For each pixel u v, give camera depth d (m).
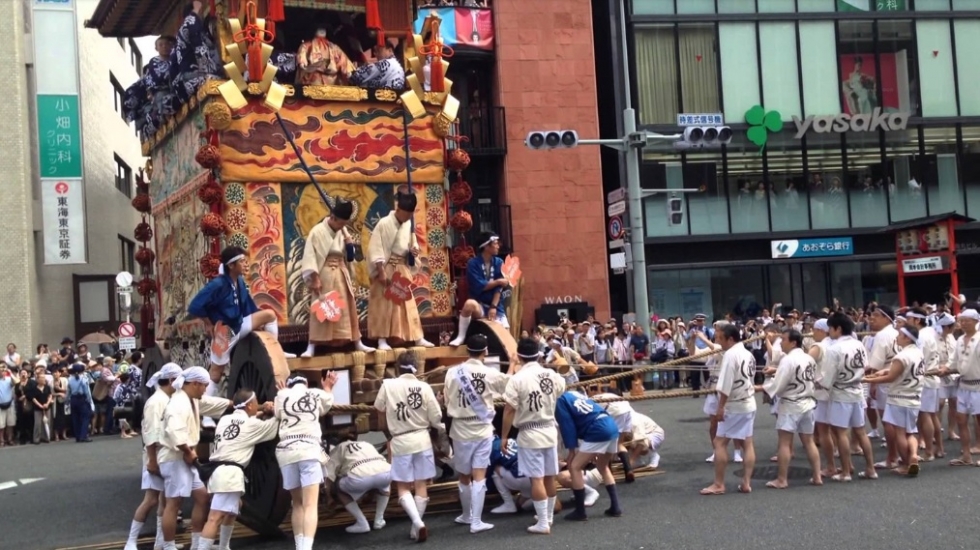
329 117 11.08
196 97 11.01
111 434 23.02
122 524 11.02
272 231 10.68
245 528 10.23
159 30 15.25
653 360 23.25
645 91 29.34
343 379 10.09
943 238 21.30
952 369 12.44
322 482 9.62
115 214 35.19
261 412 9.06
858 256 30.20
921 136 30.66
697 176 29.45
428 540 9.31
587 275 27.23
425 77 11.95
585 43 27.56
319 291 10.10
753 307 29.75
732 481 11.81
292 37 13.73
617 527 9.41
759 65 29.88
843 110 30.25
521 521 10.05
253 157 10.62
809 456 11.28
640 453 12.52
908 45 30.64
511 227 26.94
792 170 30.02
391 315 10.50
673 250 29.42
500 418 11.16
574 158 27.36
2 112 26.42
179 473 8.94
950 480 11.20
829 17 30.19
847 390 11.48
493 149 26.84
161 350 13.16
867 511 9.61
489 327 11.12
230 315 9.83
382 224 10.53
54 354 23.95
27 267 26.38
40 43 27.19
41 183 26.95
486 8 27.45
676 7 29.64
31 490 13.81
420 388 9.50
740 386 10.89
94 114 31.91
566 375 12.28
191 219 11.55
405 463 9.34
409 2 12.76
